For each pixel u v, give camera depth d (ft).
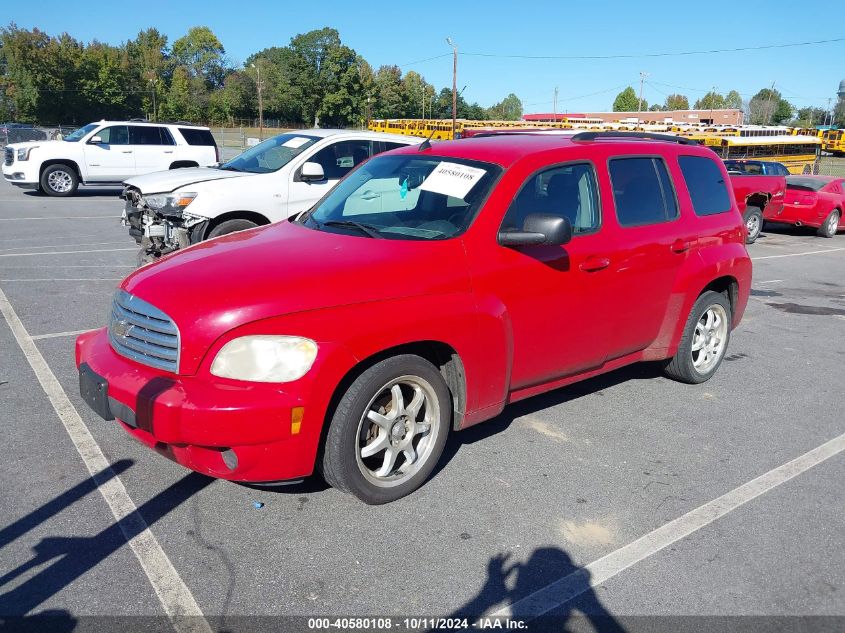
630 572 10.36
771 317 27.68
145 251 25.75
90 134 62.59
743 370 20.31
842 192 59.62
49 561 10.12
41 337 20.30
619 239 15.10
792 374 20.10
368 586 9.84
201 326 10.37
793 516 12.07
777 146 111.24
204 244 13.47
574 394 17.65
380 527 11.27
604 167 15.21
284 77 350.02
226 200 25.84
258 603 9.40
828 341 24.08
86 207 54.29
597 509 12.07
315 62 349.61
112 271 29.84
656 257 15.92
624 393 17.81
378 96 361.92
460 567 10.33
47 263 31.22
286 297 10.59
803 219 58.29
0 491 11.91
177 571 10.00
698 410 16.85
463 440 14.65
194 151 66.49
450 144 15.39
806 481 13.38
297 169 27.81
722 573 10.40
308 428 10.53
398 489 11.96
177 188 26.04
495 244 12.85
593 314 14.69
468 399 12.56
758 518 11.97
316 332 10.54
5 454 13.20
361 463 11.41
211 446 10.32
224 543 10.70
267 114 355.97
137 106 307.78
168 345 10.64
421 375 11.79
